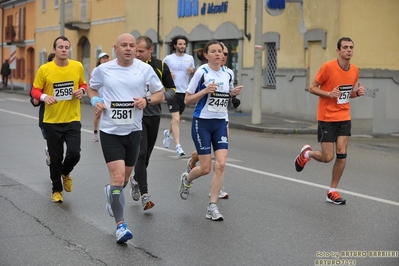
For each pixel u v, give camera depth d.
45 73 10.03
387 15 22.55
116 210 8.02
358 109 22.66
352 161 15.35
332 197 10.36
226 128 9.43
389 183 12.28
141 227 8.78
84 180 12.18
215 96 9.23
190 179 9.90
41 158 15.02
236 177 12.70
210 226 8.85
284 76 25.61
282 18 25.61
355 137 21.64
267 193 11.16
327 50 23.33
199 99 9.13
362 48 22.62
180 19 33.12
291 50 25.22
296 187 11.70
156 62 9.81
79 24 44.78
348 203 10.40
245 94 28.39
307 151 11.05
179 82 15.65
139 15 37.53
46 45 53.88
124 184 8.73
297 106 25.02
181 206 10.09
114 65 8.16
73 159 10.33
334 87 10.36
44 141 18.22
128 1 38.94
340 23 22.66
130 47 8.06
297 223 9.04
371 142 19.97
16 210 9.74
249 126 22.80
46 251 7.64
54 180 10.34
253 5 27.44
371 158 15.95
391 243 8.05
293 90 25.17
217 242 8.05
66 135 10.25
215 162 9.31
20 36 60.19
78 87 10.28
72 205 10.11
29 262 7.21
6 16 66.12
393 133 22.80
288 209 9.92
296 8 24.78
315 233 8.50
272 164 14.43
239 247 7.83
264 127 22.34
